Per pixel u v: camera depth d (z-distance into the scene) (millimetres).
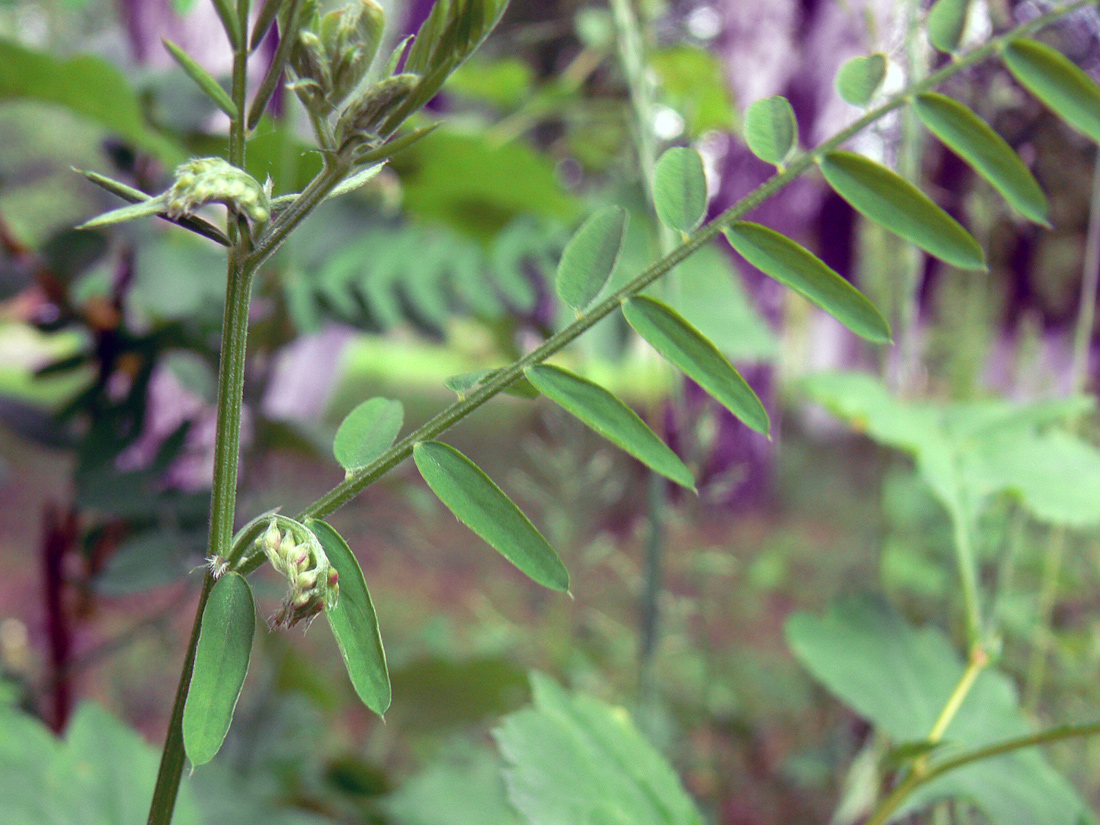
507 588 728
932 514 458
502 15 111
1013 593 377
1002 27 258
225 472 122
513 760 186
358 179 118
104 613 432
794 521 1043
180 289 326
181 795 254
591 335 392
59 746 247
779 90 767
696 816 202
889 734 238
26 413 335
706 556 383
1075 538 409
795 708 531
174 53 112
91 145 415
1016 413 298
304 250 370
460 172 370
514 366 127
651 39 356
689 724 477
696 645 566
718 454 1062
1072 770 375
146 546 285
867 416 279
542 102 503
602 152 542
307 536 115
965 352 442
